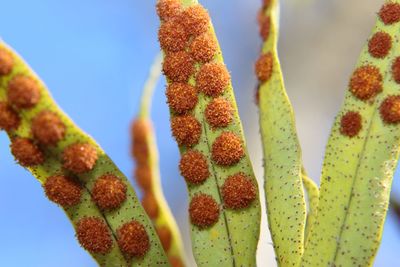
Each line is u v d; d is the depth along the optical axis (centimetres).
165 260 8
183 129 8
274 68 8
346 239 8
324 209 8
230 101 8
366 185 8
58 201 8
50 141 8
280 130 8
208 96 8
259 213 8
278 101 8
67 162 8
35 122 8
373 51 8
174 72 8
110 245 8
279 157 8
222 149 8
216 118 8
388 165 8
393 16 8
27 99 8
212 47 8
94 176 8
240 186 8
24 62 8
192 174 8
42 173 8
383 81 8
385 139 8
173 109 8
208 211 8
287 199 8
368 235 8
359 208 8
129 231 8
